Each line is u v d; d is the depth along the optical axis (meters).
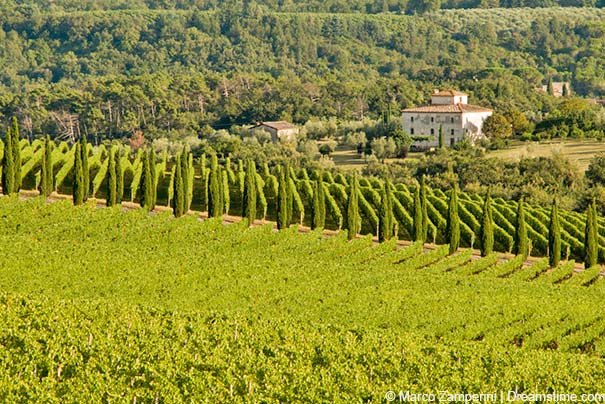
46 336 64.69
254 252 104.56
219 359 63.47
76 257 90.69
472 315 83.62
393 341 72.25
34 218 108.06
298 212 133.88
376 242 124.25
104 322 69.56
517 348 74.50
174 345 66.06
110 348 63.94
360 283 93.06
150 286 83.88
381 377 64.50
